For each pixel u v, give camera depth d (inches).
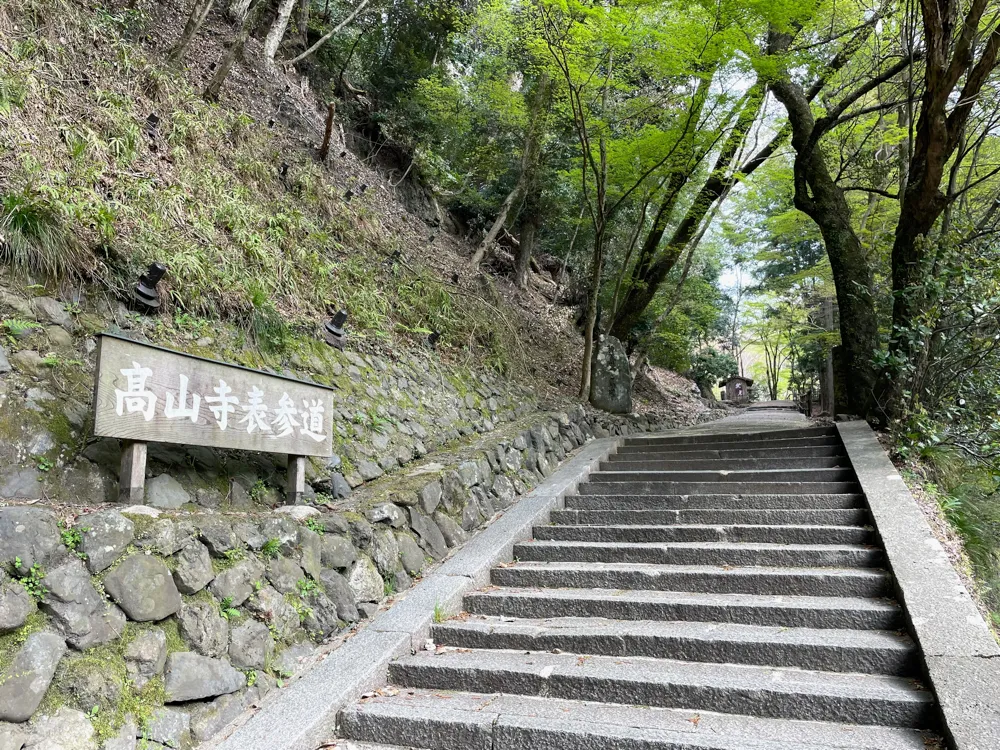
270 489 171.8
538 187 505.0
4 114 170.6
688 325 737.6
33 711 92.0
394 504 190.9
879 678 128.7
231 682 121.5
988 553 203.9
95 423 117.0
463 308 368.5
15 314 136.6
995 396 260.4
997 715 103.3
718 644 142.1
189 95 275.1
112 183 192.7
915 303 269.7
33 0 219.5
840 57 360.5
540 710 127.1
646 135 390.6
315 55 467.2
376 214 370.9
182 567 121.2
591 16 319.6
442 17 494.0
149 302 169.8
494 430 296.8
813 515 208.4
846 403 356.8
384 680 142.9
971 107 251.8
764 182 528.7
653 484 260.2
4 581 94.9
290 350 216.2
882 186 458.6
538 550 209.3
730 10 313.7
